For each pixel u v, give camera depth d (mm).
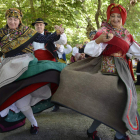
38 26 3250
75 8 8992
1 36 2607
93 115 1977
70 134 2662
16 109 2680
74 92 2088
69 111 3898
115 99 2045
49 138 2547
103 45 2350
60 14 8820
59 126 2977
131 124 2006
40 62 2619
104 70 2324
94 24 12461
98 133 2693
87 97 2053
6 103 2348
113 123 1990
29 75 2404
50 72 2451
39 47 2943
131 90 2117
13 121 2754
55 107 3957
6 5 8234
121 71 2283
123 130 2004
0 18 7734
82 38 12797
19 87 2305
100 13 10273
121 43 2324
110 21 2428
